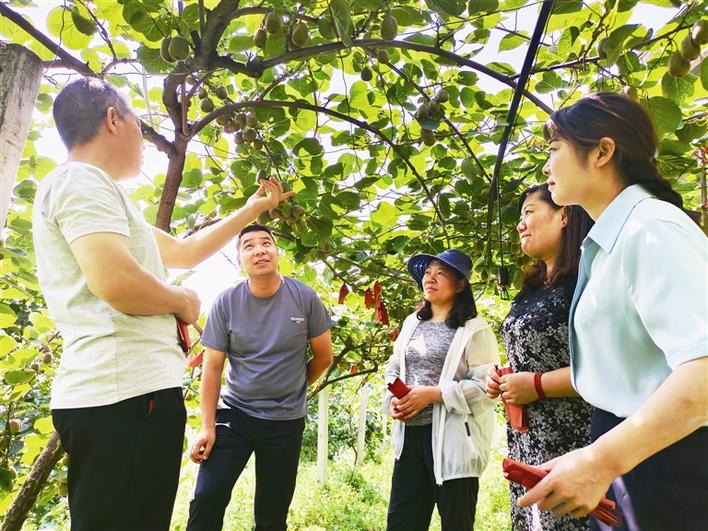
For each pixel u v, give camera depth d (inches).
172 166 83.7
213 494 91.8
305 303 104.4
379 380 297.9
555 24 80.0
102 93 55.0
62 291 49.8
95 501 46.7
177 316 54.3
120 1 66.6
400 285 159.6
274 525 98.7
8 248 91.4
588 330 41.6
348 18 59.6
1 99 47.8
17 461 123.8
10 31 83.7
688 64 66.6
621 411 39.7
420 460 96.7
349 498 257.8
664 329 33.1
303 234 102.7
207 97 92.9
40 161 99.2
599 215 43.9
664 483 35.9
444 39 78.3
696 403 30.4
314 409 454.0
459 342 98.0
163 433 49.4
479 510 218.5
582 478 32.9
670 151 84.3
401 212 131.0
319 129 108.9
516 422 71.7
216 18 66.6
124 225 49.2
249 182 105.7
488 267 115.3
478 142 105.9
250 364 99.7
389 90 92.9
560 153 44.3
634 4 67.7
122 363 48.2
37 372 115.7
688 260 33.9
